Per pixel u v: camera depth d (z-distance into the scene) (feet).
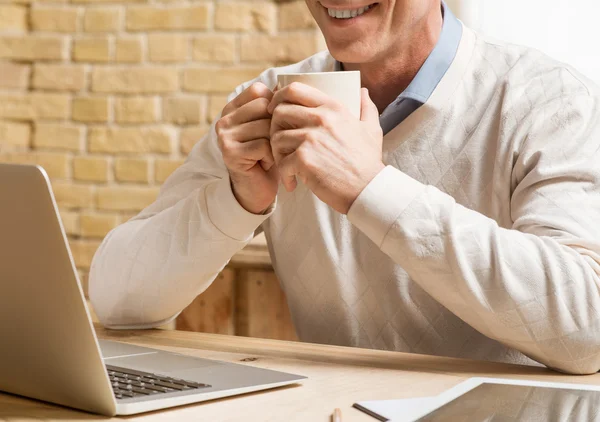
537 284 3.13
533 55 4.30
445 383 2.90
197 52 9.03
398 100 4.17
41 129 9.48
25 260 2.37
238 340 3.78
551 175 3.69
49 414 2.48
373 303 4.30
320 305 4.43
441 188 4.25
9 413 2.49
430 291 3.25
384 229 3.15
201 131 9.10
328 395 2.70
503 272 3.13
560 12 8.13
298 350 3.53
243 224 3.83
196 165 4.58
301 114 3.26
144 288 4.04
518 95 4.12
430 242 3.14
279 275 4.68
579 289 3.13
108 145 9.33
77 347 2.36
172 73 9.11
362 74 4.31
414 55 4.21
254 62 8.88
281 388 2.80
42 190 2.25
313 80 3.31
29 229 2.32
